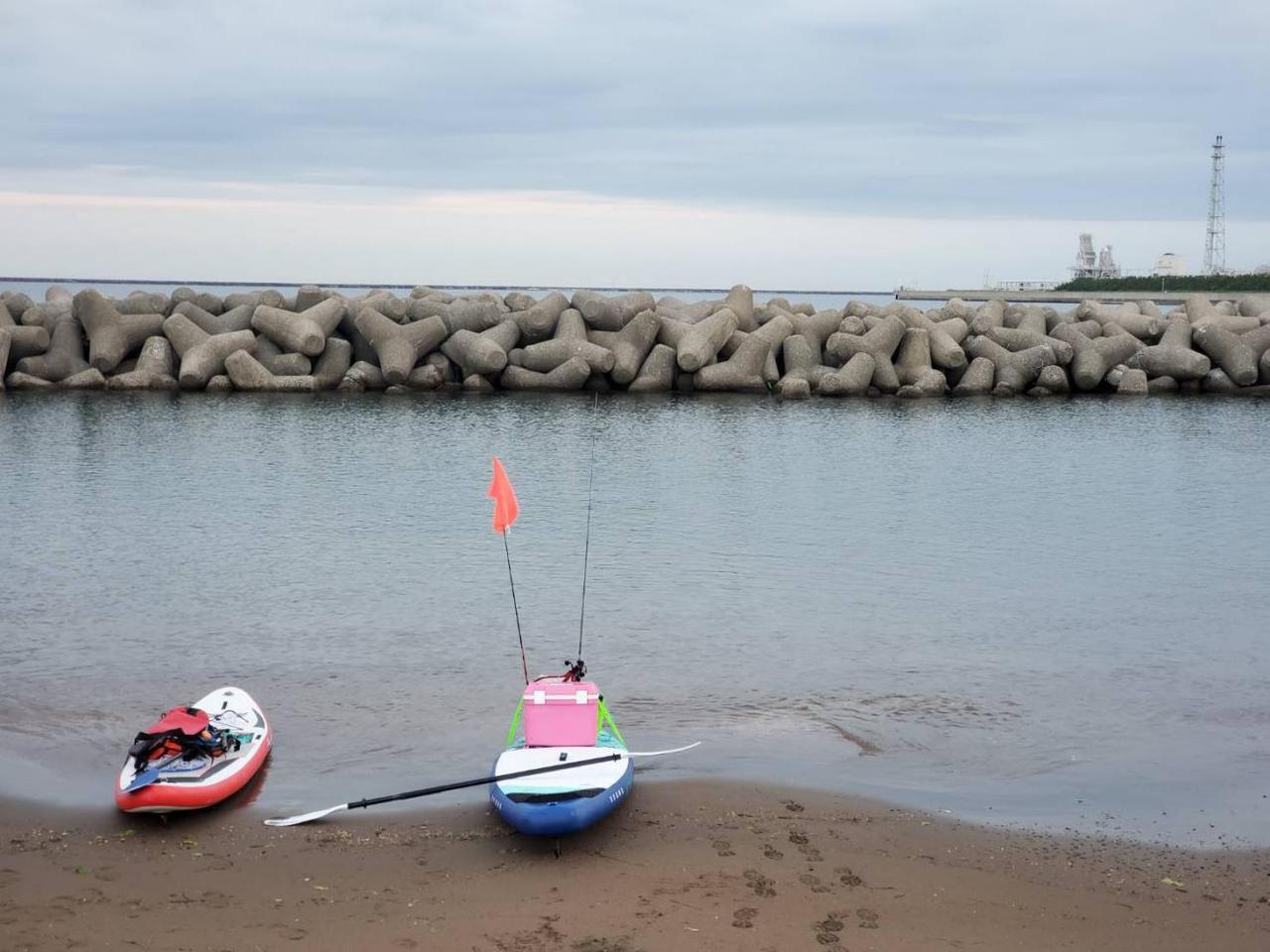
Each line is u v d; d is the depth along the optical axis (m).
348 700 14.71
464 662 16.23
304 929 9.50
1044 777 12.62
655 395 48.78
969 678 15.79
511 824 10.91
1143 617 18.77
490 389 48.94
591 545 23.17
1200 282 119.81
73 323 49.38
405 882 10.31
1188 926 9.73
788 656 16.66
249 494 27.95
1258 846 11.14
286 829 11.34
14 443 34.72
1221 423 41.97
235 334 48.50
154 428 37.97
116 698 14.74
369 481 29.73
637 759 12.95
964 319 53.47
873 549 23.11
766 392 49.62
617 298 51.12
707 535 24.27
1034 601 19.62
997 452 35.62
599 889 10.17
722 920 9.66
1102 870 10.63
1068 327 51.88
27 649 16.64
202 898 10.00
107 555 21.95
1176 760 13.15
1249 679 15.87
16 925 9.50
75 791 12.13
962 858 10.80
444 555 22.23
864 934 9.50
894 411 45.03
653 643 17.22
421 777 12.49
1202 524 25.72
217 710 13.34
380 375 48.53
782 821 11.48
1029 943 9.44
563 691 12.24
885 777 12.55
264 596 19.42
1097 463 33.69
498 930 9.50
